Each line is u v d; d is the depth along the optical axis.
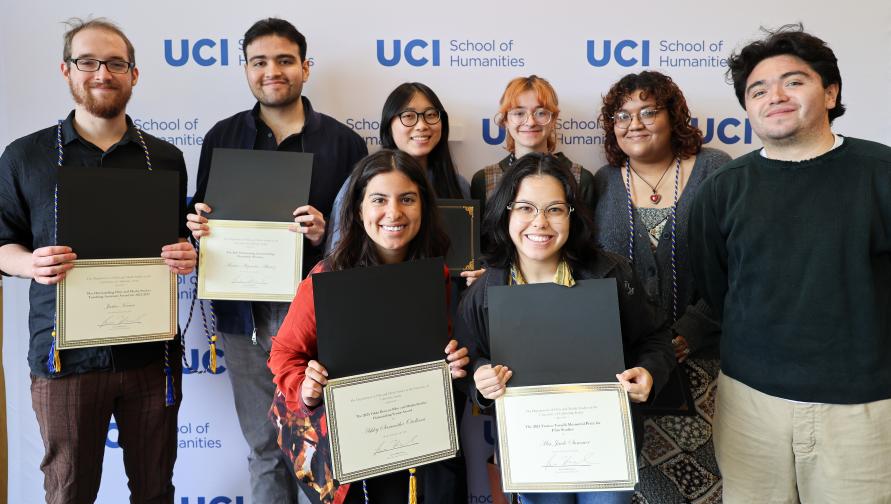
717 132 2.47
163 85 2.39
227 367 2.30
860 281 1.45
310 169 1.98
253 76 2.12
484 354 1.51
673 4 2.42
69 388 1.82
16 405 2.45
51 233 1.82
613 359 1.37
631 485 1.33
